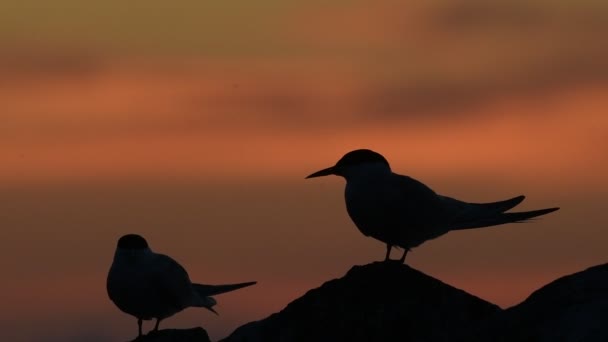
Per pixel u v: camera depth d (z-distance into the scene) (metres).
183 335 13.59
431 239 13.11
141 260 14.34
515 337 9.33
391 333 11.48
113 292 14.43
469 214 13.12
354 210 12.68
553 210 13.14
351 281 12.08
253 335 12.19
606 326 8.70
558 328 9.05
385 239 12.81
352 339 11.57
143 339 14.24
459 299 11.71
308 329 11.82
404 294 11.79
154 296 14.36
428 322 11.48
